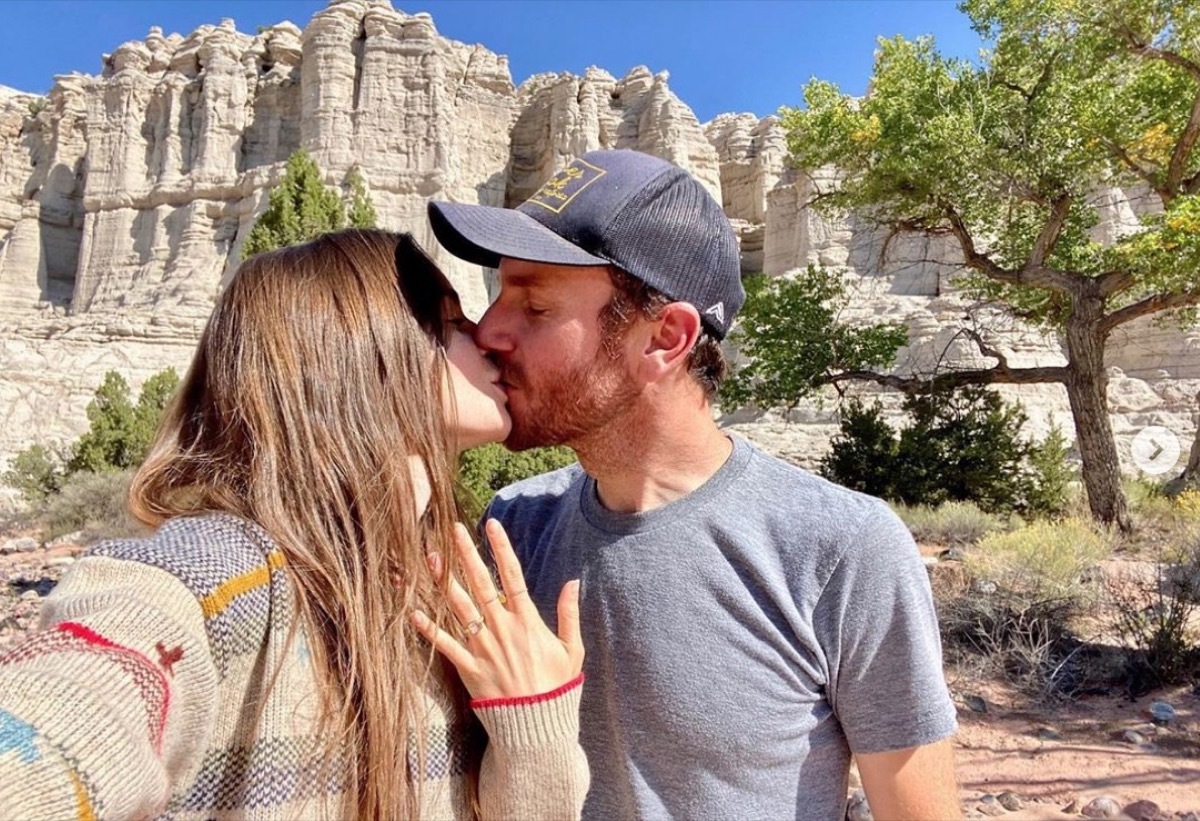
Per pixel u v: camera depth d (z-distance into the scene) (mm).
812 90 15234
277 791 861
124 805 662
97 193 37906
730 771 1242
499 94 42875
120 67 39844
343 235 1189
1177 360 27188
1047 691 5273
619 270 1219
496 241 1194
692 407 1338
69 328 30500
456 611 1088
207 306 33812
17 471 17859
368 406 1049
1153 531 11875
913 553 1279
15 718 637
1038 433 23938
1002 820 3570
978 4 13812
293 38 40938
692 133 41969
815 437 22656
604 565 1355
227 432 1034
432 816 1047
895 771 1203
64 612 787
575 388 1245
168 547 867
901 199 15391
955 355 25375
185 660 773
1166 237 11148
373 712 946
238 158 38375
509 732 1036
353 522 1018
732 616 1266
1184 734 4594
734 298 1368
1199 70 12984
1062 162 13266
